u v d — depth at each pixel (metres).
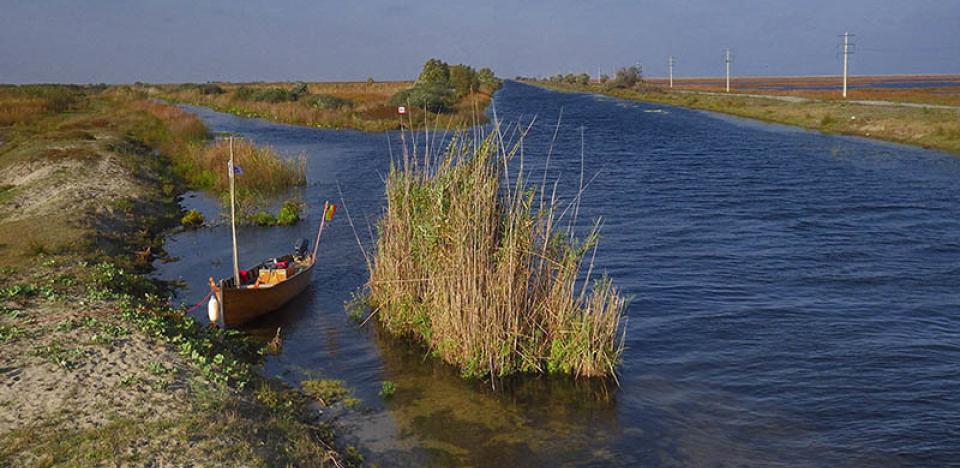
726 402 12.65
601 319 13.75
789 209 28.50
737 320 16.52
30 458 8.70
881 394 12.86
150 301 16.11
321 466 9.61
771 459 10.83
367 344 15.18
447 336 14.04
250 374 12.91
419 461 10.60
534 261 14.09
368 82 140.62
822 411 12.30
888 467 10.59
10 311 13.78
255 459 9.03
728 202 30.08
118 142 41.06
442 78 100.56
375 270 17.20
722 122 68.94
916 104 73.12
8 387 10.56
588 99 115.69
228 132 55.47
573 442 11.26
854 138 52.72
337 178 36.19
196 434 9.45
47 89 83.12
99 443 9.04
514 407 12.42
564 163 41.62
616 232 24.97
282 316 16.91
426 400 12.63
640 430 11.65
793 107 76.81
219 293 15.55
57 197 25.72
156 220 25.86
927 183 33.53
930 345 14.96
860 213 27.58
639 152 46.62
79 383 10.76
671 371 13.88
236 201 28.92
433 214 14.41
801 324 16.22
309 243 23.67
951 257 21.39
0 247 19.44
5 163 34.72
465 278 13.60
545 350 13.88
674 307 17.41
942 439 11.33
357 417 11.96
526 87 184.00
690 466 10.62
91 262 18.47
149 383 10.94
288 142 51.19
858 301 17.70
